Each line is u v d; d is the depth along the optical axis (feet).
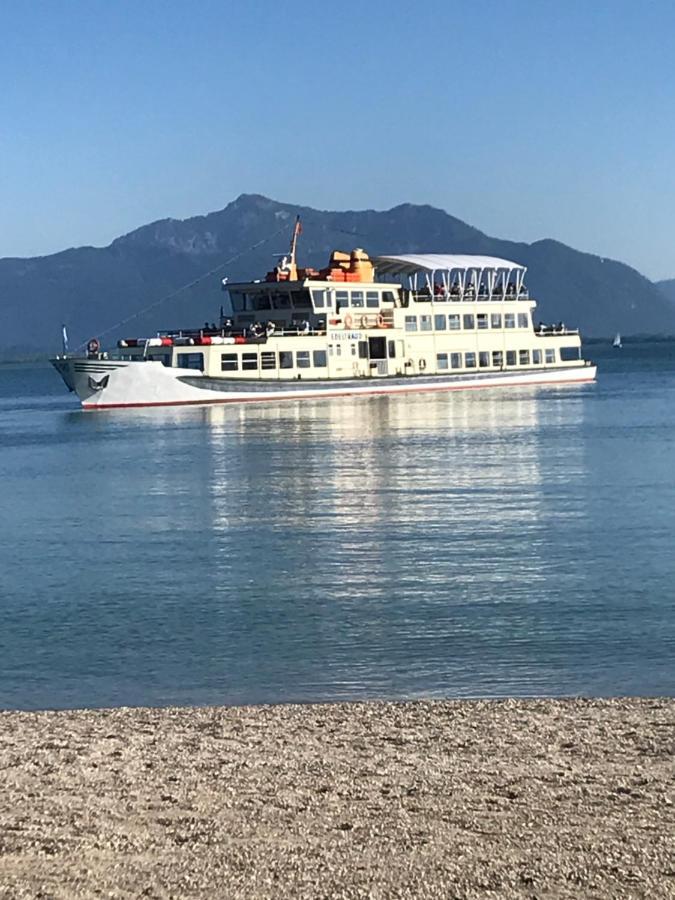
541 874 44.09
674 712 66.85
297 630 97.04
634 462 224.12
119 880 44.45
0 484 221.05
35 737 64.03
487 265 444.55
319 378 393.09
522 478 201.87
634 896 42.32
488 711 68.03
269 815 50.65
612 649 87.51
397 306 411.95
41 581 122.21
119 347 393.09
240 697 77.41
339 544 140.26
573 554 128.67
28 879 44.62
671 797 51.85
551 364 472.03
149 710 70.49
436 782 54.60
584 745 60.18
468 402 412.16
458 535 143.74
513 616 99.45
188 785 54.90
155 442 297.12
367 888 43.27
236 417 360.07
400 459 238.68
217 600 110.42
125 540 149.48
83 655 89.81
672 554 127.24
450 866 44.91
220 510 174.50
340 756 59.11
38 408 507.30
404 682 80.18
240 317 409.08
